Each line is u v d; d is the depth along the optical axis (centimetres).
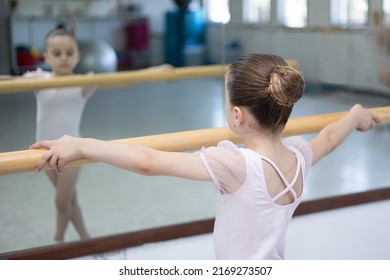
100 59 476
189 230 187
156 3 1249
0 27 962
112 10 1180
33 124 383
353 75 676
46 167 140
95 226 331
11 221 313
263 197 137
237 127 141
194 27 1066
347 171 431
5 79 287
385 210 219
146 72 329
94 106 613
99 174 414
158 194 396
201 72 350
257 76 134
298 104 560
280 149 144
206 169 135
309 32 775
